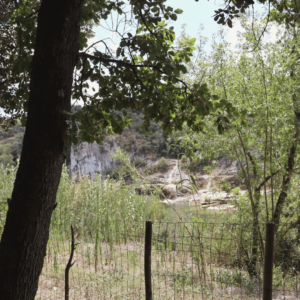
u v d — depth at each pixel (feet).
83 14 11.27
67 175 24.38
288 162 19.16
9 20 14.97
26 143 7.44
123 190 25.86
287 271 16.78
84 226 21.15
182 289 14.02
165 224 23.22
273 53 18.29
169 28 11.02
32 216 7.22
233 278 15.16
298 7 12.73
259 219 19.16
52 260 18.69
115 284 14.74
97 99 10.57
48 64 7.51
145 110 10.13
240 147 19.30
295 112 18.71
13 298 7.07
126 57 10.46
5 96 11.36
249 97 18.58
